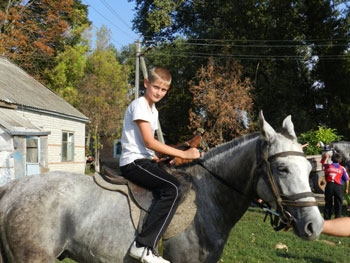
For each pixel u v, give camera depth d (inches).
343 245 352.5
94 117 1347.2
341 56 1135.6
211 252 144.1
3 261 143.7
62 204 143.1
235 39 1189.1
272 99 1122.0
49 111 830.5
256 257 299.4
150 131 142.4
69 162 963.3
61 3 1237.1
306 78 1209.4
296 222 129.7
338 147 542.6
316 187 638.5
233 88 1030.4
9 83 820.0
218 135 1031.6
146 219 139.1
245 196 148.3
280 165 133.0
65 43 1466.5
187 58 1272.1
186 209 141.7
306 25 1190.9
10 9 1138.0
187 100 1316.4
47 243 139.4
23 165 592.4
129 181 147.3
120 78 1471.5
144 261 135.4
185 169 155.7
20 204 142.5
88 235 140.3
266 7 1165.1
